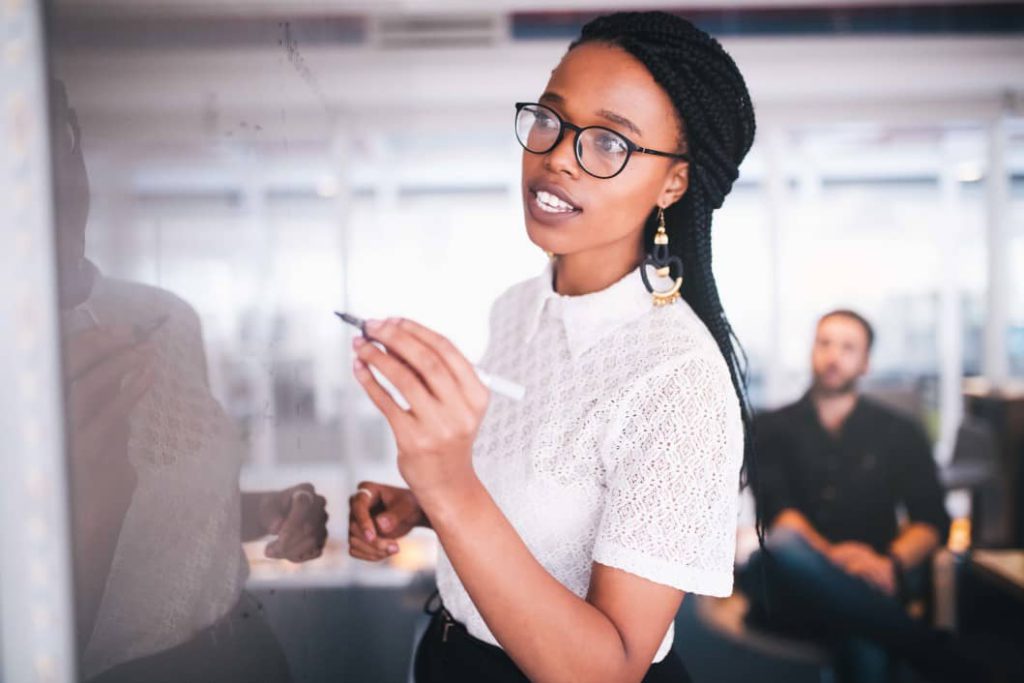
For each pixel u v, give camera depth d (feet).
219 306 1.97
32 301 1.10
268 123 2.22
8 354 1.10
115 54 1.35
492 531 1.78
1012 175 13.34
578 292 2.77
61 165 1.15
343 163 10.04
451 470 1.71
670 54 2.34
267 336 2.35
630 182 2.41
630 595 2.05
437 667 2.77
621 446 2.28
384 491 3.23
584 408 2.42
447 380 1.60
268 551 2.39
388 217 14.44
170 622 1.81
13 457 1.11
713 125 2.49
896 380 13.70
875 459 7.70
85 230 1.29
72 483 1.18
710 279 2.84
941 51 10.44
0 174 1.07
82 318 1.28
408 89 10.36
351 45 9.89
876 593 6.88
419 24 10.02
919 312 13.92
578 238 2.47
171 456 1.74
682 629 9.37
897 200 14.37
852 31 10.30
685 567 2.06
